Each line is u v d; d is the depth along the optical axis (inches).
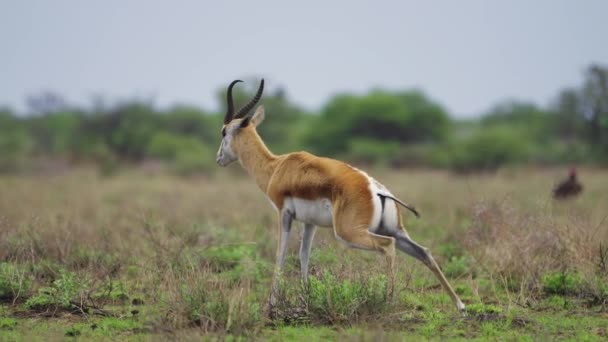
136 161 5905.5
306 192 1155.3
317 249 1275.8
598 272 1270.9
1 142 5452.8
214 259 1427.2
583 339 978.1
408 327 1048.2
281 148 6072.8
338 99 6884.8
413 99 7071.9
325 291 1094.4
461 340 982.4
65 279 1202.6
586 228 1396.4
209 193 2891.2
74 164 5246.1
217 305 1039.6
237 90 6304.1
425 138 6815.9
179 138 6127.0
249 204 2313.0
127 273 1387.8
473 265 1398.9
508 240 1379.2
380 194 1091.9
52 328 1070.4
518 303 1184.8
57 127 6889.8
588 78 5265.8
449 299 1208.8
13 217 1982.0
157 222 1840.6
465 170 4943.4
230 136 1360.7
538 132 6619.1
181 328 1002.7
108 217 2032.5
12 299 1226.0
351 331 1009.5
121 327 1065.5
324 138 6520.7
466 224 1716.3
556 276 1254.9
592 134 5196.9
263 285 1316.4
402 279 1247.5
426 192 2837.1
